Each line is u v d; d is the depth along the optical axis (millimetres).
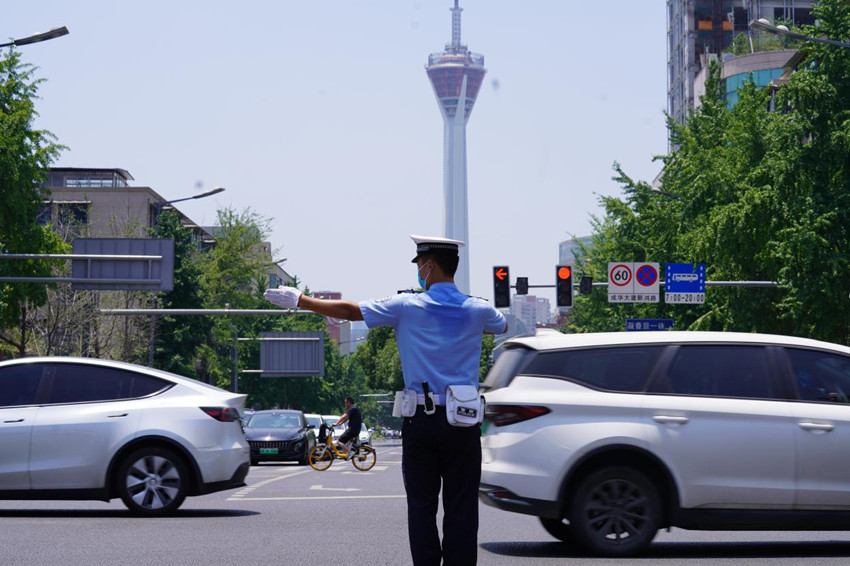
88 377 15039
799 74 40344
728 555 11023
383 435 182250
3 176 43750
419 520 6852
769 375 11445
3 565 9883
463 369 6918
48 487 14617
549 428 11070
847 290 39031
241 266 79625
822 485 11227
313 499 17875
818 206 39156
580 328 74062
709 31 142750
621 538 11008
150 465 14789
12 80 44562
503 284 41344
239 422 15484
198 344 74000
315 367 81000
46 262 46750
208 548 11094
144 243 36812
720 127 53625
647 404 11164
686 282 44906
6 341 49875
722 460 11141
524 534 12820
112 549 10992
